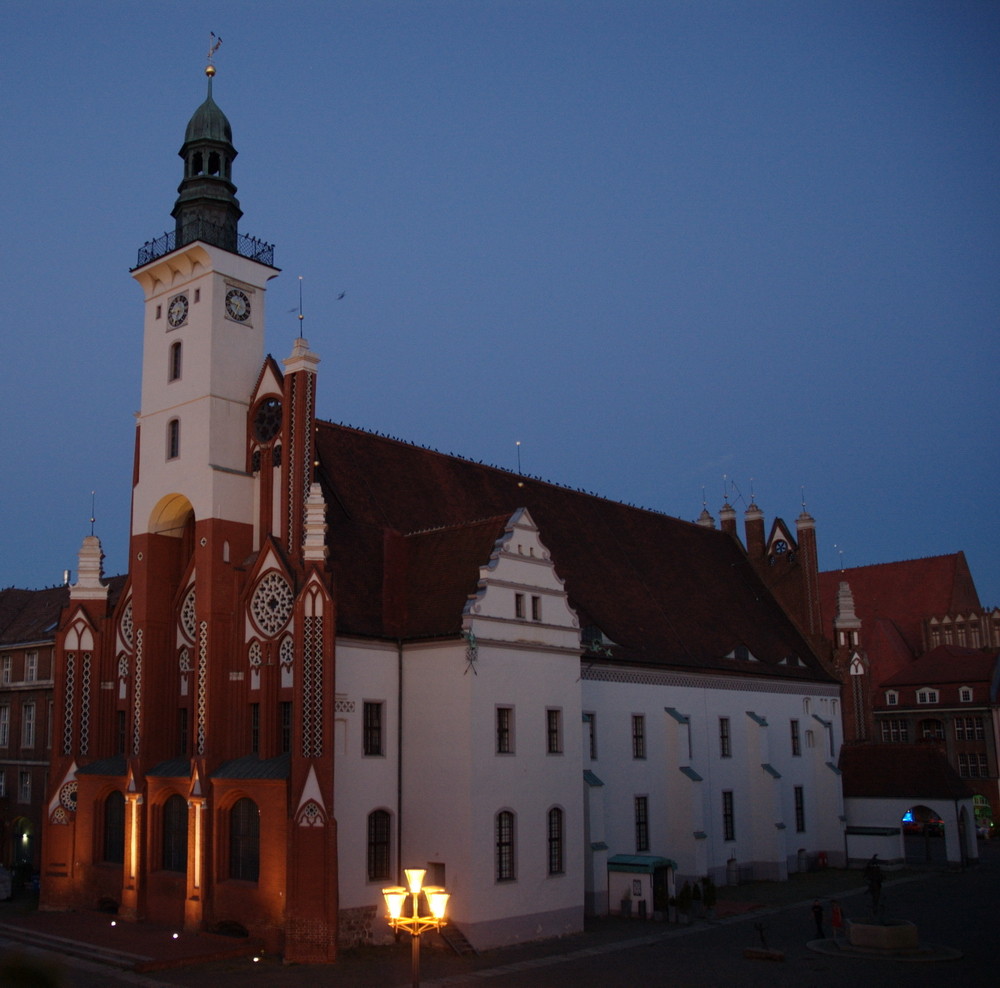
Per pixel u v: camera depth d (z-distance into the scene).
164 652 51.00
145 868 47.69
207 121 54.69
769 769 66.44
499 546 48.50
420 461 60.75
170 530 52.38
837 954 43.53
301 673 43.38
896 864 73.62
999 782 105.31
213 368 50.44
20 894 58.88
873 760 77.19
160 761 49.50
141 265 54.00
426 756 46.22
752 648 72.06
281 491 48.88
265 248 54.22
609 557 68.38
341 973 38.91
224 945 41.81
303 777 42.19
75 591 54.06
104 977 37.88
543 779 48.47
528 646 48.78
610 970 40.44
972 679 108.81
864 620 129.38
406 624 48.56
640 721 59.28
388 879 45.34
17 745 69.38
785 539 83.56
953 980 38.78
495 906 44.69
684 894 51.47
